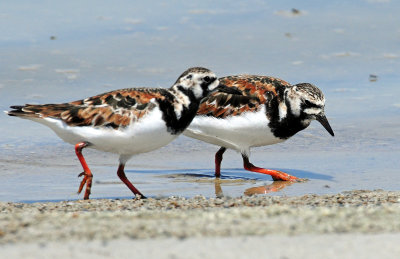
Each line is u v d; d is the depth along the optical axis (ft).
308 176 46.19
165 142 40.55
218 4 88.07
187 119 40.83
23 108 39.47
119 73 68.28
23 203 36.83
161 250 23.24
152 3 87.40
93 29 78.69
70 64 70.18
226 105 45.73
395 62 71.77
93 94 62.90
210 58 72.49
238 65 70.54
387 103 61.67
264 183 44.98
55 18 81.25
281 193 42.01
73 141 40.14
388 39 78.02
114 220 27.63
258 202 35.81
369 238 24.77
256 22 82.58
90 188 39.83
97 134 39.11
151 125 39.17
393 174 45.78
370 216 27.94
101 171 47.70
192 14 84.38
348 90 64.75
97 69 69.05
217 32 79.46
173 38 77.46
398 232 25.52
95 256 22.71
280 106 45.68
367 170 47.06
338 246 23.88
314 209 30.35
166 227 26.03
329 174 46.44
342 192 39.47
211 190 43.24
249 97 45.68
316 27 81.46
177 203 35.83
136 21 81.51
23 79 65.92
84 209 34.47
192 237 24.70
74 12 83.35
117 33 78.02
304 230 25.64
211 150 53.98
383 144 53.42
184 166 49.62
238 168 49.39
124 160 41.60
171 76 67.77
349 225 26.37
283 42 77.25
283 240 24.41
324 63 71.46
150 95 39.68
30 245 23.86
